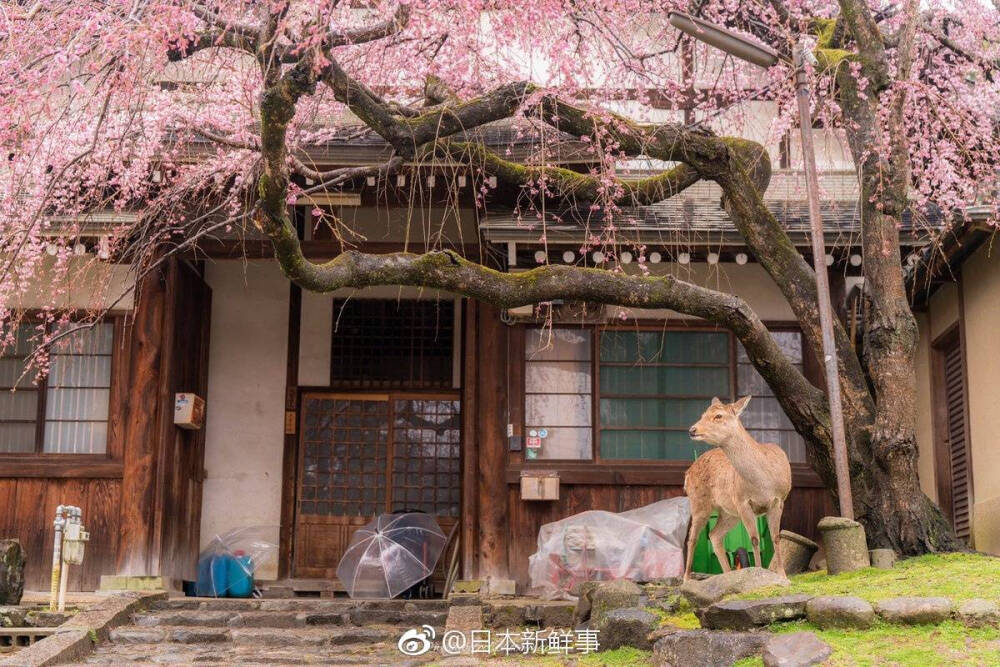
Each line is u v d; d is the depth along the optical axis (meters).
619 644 7.38
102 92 8.74
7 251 9.40
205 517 12.23
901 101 8.47
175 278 10.98
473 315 11.32
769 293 11.12
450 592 11.02
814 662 5.70
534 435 10.88
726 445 7.62
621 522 9.97
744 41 8.04
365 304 12.80
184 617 9.34
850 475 8.49
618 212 10.23
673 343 11.07
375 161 10.23
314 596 12.05
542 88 8.73
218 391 12.51
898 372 8.41
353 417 12.62
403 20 7.77
